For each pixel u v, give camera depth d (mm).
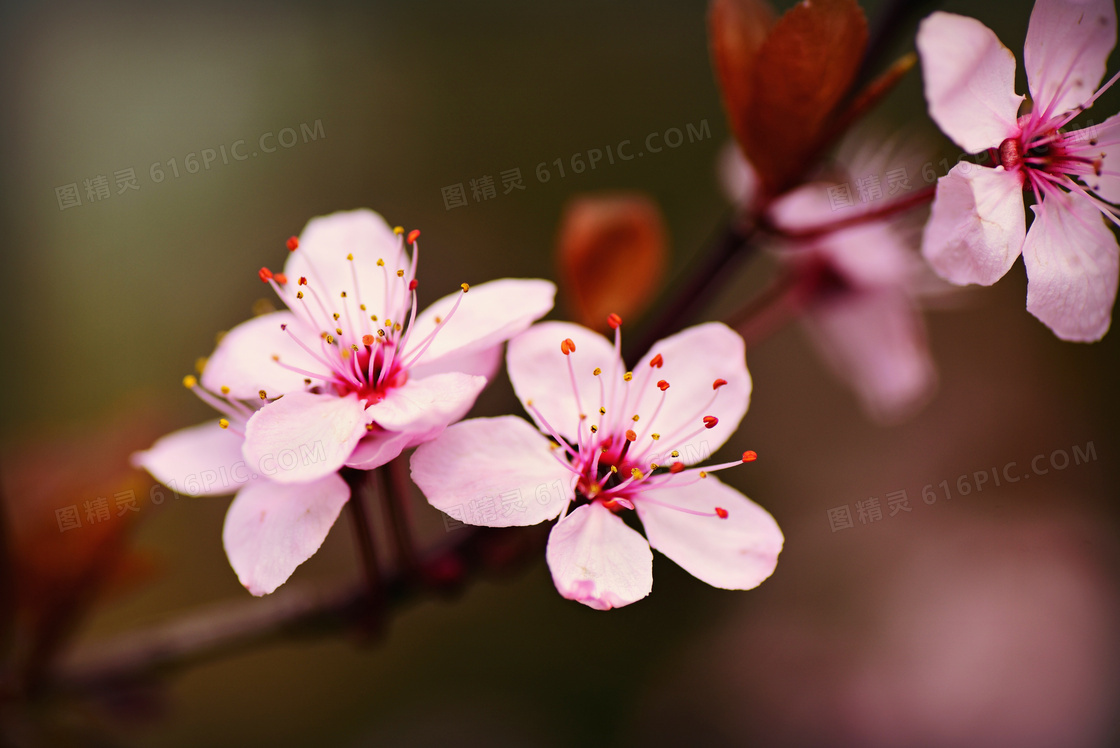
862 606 302
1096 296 197
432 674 265
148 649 208
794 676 285
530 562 204
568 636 272
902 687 286
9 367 262
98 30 289
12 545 209
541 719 265
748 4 205
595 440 197
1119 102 265
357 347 197
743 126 203
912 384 233
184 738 250
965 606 299
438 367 197
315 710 259
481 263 298
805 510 316
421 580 201
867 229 225
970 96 195
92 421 257
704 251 241
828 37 199
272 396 196
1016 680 284
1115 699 280
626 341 216
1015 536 313
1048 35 197
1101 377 332
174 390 269
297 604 206
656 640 279
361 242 203
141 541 250
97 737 213
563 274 213
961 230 193
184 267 283
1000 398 336
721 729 271
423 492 191
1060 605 297
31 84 272
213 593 252
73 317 270
